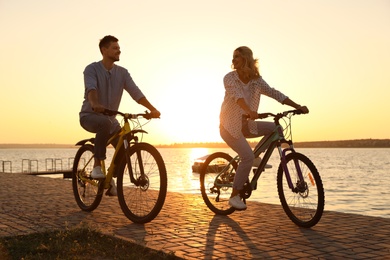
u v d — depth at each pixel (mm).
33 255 3756
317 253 3740
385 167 136000
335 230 4645
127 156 5207
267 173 106062
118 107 5770
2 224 5086
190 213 5852
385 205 39844
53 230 4625
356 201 43906
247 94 5219
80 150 6195
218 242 4176
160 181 4941
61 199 7367
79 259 3631
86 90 5531
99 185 5734
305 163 4738
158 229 4797
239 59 5152
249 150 5195
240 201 5332
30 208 6355
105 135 5477
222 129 5301
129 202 5344
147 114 5285
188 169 117438
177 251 3822
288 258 3602
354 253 3723
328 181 77812
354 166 143375
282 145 5066
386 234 4438
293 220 4949
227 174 5695
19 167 135625
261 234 4508
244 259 3582
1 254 3744
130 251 3896
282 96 5176
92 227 4676
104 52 5594
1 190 8820
